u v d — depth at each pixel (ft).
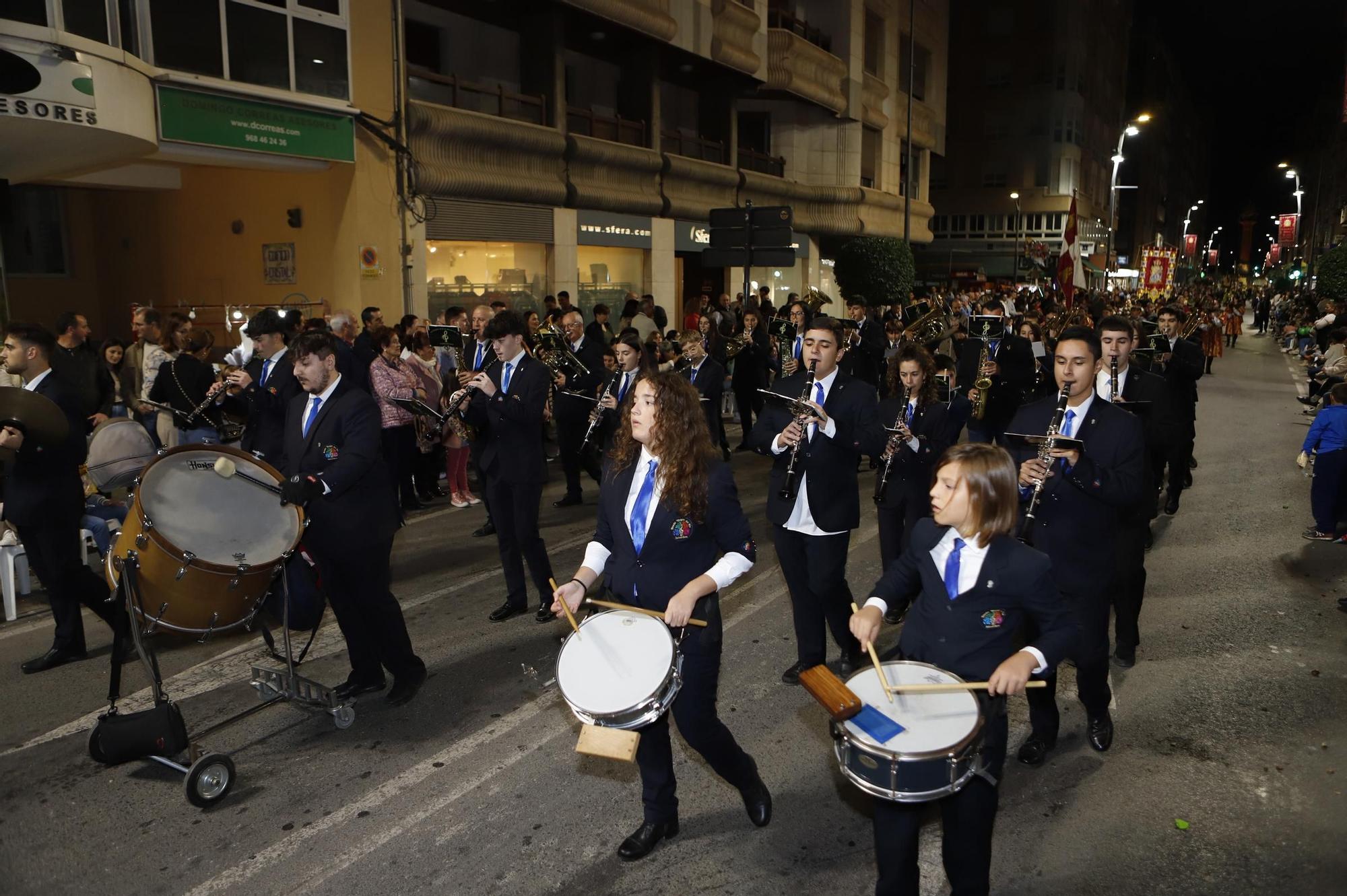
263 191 51.08
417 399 30.12
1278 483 36.17
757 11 84.28
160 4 37.78
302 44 43.68
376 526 16.10
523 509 20.72
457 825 13.35
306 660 19.35
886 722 9.07
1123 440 13.62
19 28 31.14
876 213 105.19
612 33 66.85
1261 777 14.47
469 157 54.60
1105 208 241.14
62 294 57.21
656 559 11.67
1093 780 14.44
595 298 68.44
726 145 83.66
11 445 17.02
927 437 19.36
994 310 32.37
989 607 9.84
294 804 13.92
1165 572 24.94
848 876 12.14
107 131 34.53
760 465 41.09
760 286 92.07
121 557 13.37
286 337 23.20
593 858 12.57
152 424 30.83
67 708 17.12
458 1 57.47
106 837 13.14
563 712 16.88
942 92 129.90
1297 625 20.83
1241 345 126.62
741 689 17.76
